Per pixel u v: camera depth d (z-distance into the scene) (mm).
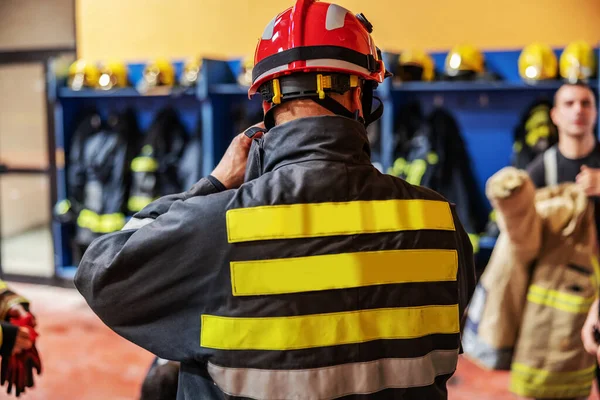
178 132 5152
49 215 5617
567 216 2473
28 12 5734
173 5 5297
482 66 4266
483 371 3688
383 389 1071
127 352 4055
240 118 5023
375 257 1070
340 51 1071
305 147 1077
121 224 5121
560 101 2766
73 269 5480
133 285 1054
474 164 4547
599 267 2498
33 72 5805
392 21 4680
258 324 1022
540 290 2488
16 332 1523
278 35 1093
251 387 1021
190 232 1027
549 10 4309
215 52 5207
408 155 4379
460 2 4504
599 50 3984
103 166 5168
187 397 1124
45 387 3500
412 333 1086
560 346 2463
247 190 1058
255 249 1028
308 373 1019
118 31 5484
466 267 1243
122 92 5066
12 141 5965
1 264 5863
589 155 2750
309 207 1052
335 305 1041
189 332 1060
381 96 4234
